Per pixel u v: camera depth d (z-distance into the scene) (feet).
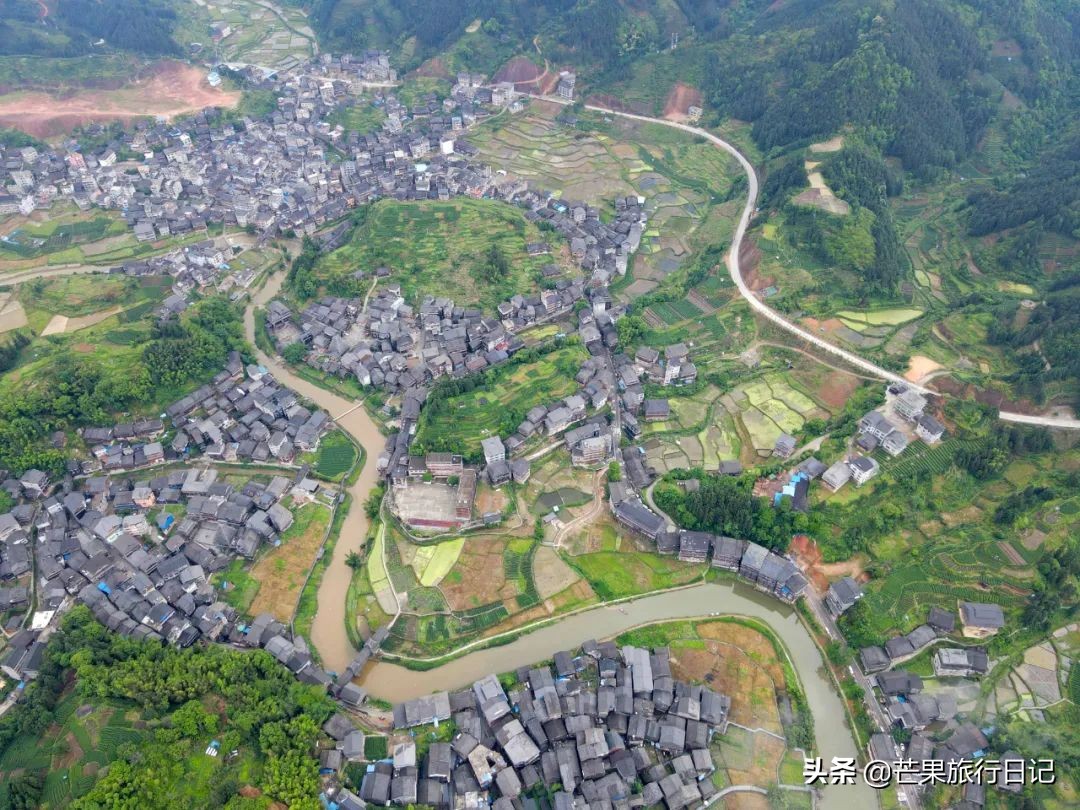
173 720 374.22
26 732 382.63
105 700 389.39
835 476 517.55
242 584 483.92
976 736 395.96
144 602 452.35
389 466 554.05
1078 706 410.93
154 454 551.18
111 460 546.67
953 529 496.64
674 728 395.14
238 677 402.72
